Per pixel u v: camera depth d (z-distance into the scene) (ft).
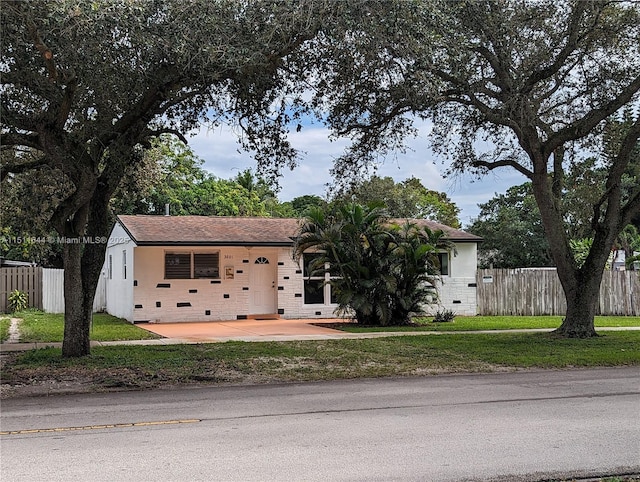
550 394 33.63
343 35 37.01
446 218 152.46
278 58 40.55
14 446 23.24
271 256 82.33
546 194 59.11
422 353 49.39
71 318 46.42
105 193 46.52
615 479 19.11
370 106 53.47
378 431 25.30
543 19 49.03
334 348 52.03
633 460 21.08
